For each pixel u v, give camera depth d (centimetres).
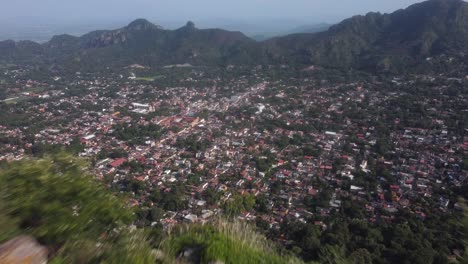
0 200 306
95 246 310
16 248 287
